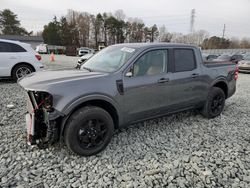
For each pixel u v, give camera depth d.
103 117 3.12
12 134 3.64
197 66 4.34
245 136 3.95
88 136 3.05
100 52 4.24
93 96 2.99
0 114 4.52
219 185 2.58
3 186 2.44
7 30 68.88
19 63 7.89
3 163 2.84
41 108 3.01
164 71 3.82
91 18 76.81
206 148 3.45
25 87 2.85
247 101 6.41
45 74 3.33
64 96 2.81
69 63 17.28
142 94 3.49
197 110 5.01
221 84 5.05
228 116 5.01
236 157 3.20
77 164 2.91
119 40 73.44
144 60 3.55
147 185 2.54
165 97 3.82
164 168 2.87
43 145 3.17
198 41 68.56
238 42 69.00
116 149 3.34
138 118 3.58
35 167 2.80
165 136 3.84
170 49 3.92
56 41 67.69
